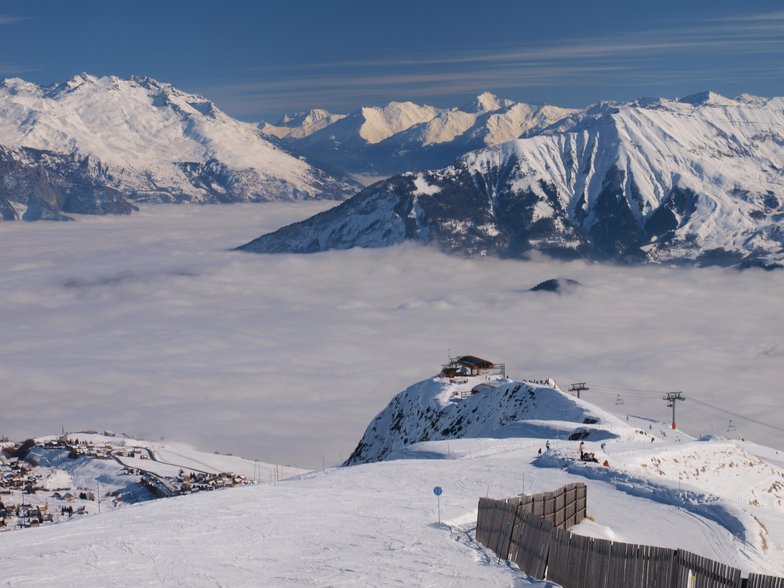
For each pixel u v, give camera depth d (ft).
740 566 130.21
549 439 311.88
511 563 99.50
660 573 85.15
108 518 123.95
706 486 232.12
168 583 85.92
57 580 86.48
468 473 194.80
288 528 114.93
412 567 94.12
